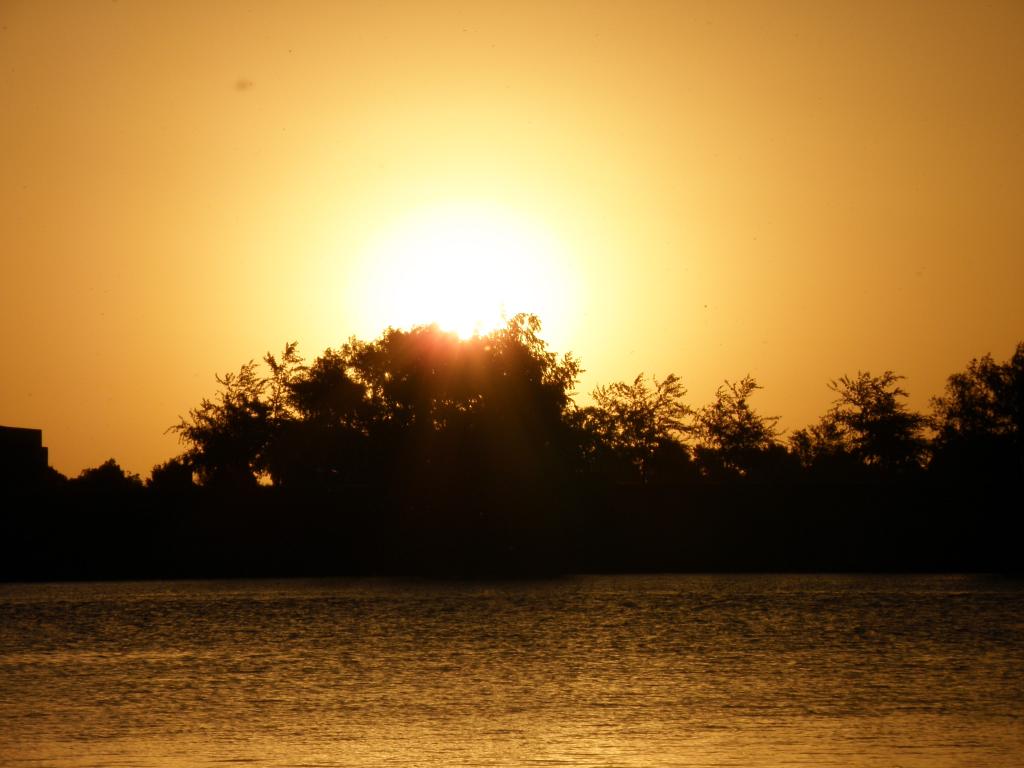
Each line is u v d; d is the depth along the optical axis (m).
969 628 163.88
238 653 146.12
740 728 92.12
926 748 84.06
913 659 131.88
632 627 173.12
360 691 113.38
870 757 81.56
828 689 110.88
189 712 101.69
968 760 80.38
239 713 101.06
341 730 93.12
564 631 168.62
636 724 94.44
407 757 83.19
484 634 165.62
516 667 130.00
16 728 94.62
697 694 109.19
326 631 172.25
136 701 108.12
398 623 183.25
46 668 133.12
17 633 173.62
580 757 82.69
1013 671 121.44
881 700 104.06
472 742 88.12
